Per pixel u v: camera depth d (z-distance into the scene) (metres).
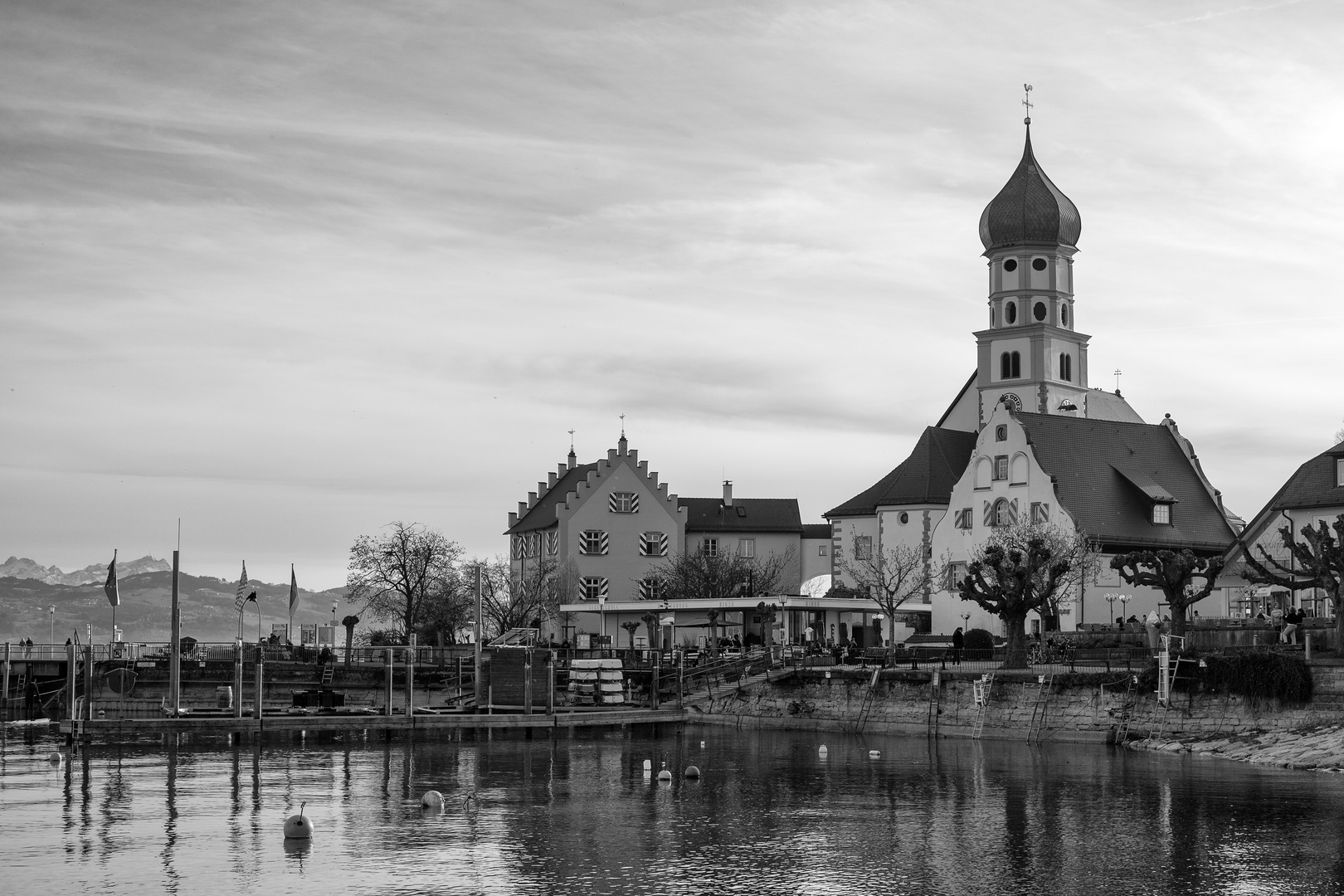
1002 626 130.62
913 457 149.75
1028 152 157.00
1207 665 89.50
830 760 87.75
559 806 70.88
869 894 53.84
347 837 63.06
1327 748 82.06
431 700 122.00
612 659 122.44
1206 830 63.69
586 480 168.50
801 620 145.62
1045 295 155.12
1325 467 117.31
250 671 122.19
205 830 64.62
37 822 66.31
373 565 163.88
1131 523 131.50
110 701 119.38
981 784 76.81
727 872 56.91
